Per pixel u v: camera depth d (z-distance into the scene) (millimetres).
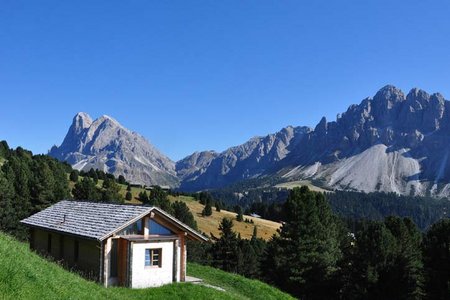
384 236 58812
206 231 141125
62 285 17438
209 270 47594
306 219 66188
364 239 59656
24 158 152500
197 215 162625
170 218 35062
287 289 66000
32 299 13797
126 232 33625
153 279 33750
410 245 61812
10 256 16469
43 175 88750
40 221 40906
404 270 57281
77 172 159875
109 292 23000
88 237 32594
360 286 58188
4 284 13664
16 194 82688
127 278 32438
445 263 53719
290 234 66812
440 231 56281
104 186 142875
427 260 56250
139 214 33844
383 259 58000
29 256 20266
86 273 33656
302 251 65438
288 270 65625
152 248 33844
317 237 66125
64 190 90938
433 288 54750
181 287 32031
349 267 61344
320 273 64438
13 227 76250
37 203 86250
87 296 18234
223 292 33438
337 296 64250
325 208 72562
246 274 92188
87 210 39094
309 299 65062
